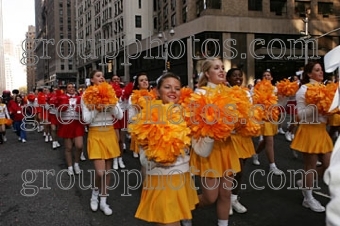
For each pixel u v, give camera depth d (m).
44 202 4.81
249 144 4.30
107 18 28.75
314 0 26.55
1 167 7.16
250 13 25.03
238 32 24.53
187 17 29.34
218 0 24.91
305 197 4.33
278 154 7.55
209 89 3.10
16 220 4.11
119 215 4.27
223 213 3.48
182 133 2.57
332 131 5.61
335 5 27.17
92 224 3.97
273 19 25.22
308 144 4.15
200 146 2.97
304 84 4.30
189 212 2.74
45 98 8.91
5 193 5.27
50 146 10.10
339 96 1.26
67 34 52.97
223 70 3.56
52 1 53.44
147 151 2.61
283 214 4.11
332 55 1.18
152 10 31.55
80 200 4.90
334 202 0.93
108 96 4.16
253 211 4.24
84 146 9.64
